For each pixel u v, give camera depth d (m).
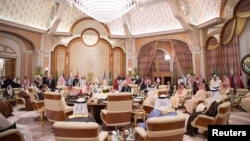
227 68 9.44
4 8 10.16
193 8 11.18
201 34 11.28
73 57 13.18
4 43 11.00
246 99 7.50
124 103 4.79
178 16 10.62
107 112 4.70
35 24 11.81
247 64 8.19
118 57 13.83
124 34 13.74
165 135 2.50
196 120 4.27
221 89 8.19
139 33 13.62
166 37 12.78
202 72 11.15
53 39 12.77
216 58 10.34
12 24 10.47
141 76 13.50
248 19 8.20
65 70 12.95
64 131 2.30
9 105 7.07
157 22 12.96
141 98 6.19
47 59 12.40
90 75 13.29
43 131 5.01
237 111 7.76
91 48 13.52
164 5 11.95
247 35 8.23
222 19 9.62
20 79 11.59
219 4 9.66
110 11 5.90
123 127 5.30
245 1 8.12
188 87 10.40
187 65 12.34
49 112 5.04
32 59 12.20
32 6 11.12
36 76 10.80
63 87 8.71
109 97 4.66
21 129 3.23
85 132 2.27
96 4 5.71
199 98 7.29
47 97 5.07
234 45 8.92
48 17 12.24
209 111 4.39
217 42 10.13
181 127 2.61
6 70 12.49
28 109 8.10
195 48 11.52
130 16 13.27
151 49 13.48
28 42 12.00
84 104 3.86
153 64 14.48
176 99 8.45
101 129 5.16
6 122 2.69
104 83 12.02
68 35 12.90
